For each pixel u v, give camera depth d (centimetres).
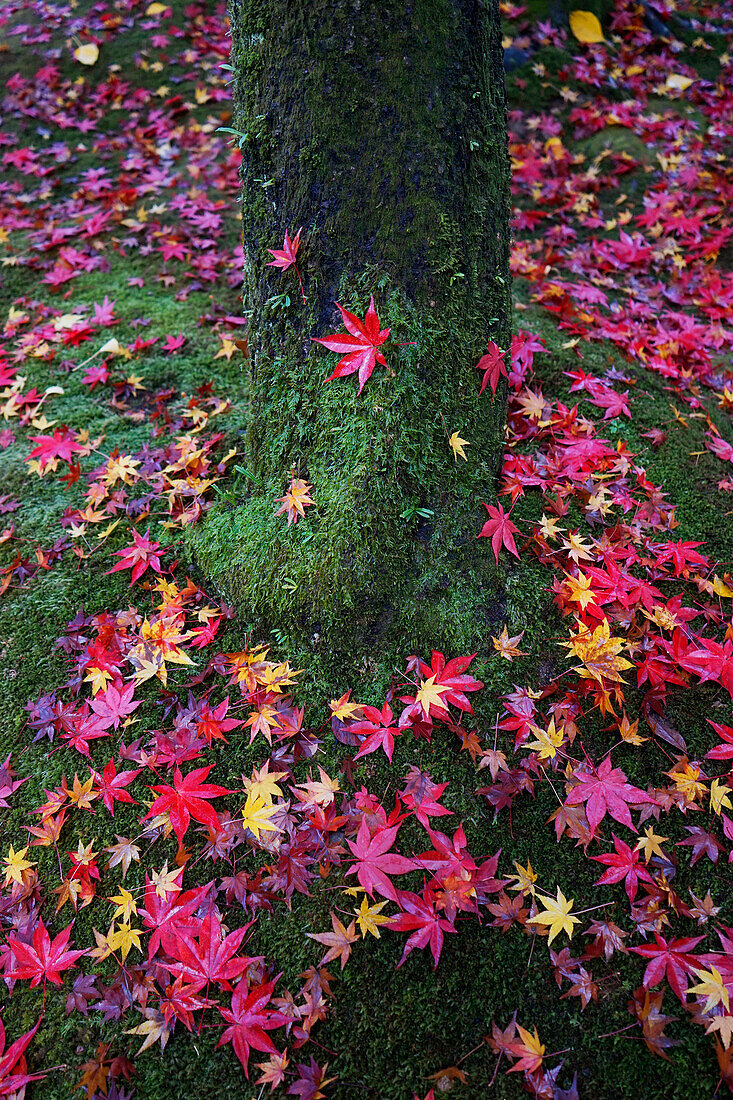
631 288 338
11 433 266
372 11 152
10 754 178
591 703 171
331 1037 135
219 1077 132
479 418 186
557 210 404
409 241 166
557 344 278
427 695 164
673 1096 128
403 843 155
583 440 224
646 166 430
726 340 302
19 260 362
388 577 177
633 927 144
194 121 486
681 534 209
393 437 174
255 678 177
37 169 451
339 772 164
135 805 167
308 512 184
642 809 156
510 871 152
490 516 187
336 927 143
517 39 496
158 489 230
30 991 145
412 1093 129
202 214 397
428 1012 137
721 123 469
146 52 543
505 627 181
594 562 194
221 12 576
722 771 164
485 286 181
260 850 155
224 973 137
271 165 170
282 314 181
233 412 256
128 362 290
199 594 200
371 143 160
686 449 239
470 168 171
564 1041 133
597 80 486
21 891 155
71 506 235
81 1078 134
